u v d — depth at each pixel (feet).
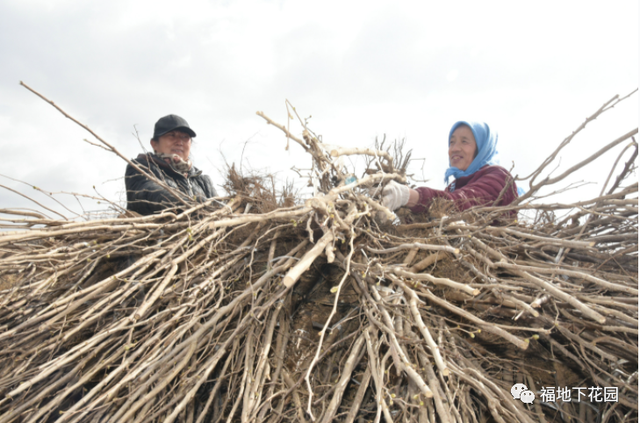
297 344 5.58
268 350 5.02
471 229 6.48
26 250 6.16
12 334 4.91
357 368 5.25
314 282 6.52
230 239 7.12
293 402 4.76
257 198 7.65
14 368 5.17
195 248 6.05
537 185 6.75
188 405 4.87
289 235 6.86
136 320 5.13
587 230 6.72
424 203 7.66
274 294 5.64
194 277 6.09
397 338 4.47
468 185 8.72
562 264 5.75
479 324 4.59
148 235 6.48
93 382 5.34
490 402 4.03
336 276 6.48
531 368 5.41
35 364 5.38
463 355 5.19
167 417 4.23
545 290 5.21
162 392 4.89
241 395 4.54
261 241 6.80
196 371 5.10
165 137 10.42
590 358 5.13
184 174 10.12
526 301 5.25
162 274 6.32
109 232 6.55
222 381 5.01
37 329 5.16
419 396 4.18
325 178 7.04
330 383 5.07
